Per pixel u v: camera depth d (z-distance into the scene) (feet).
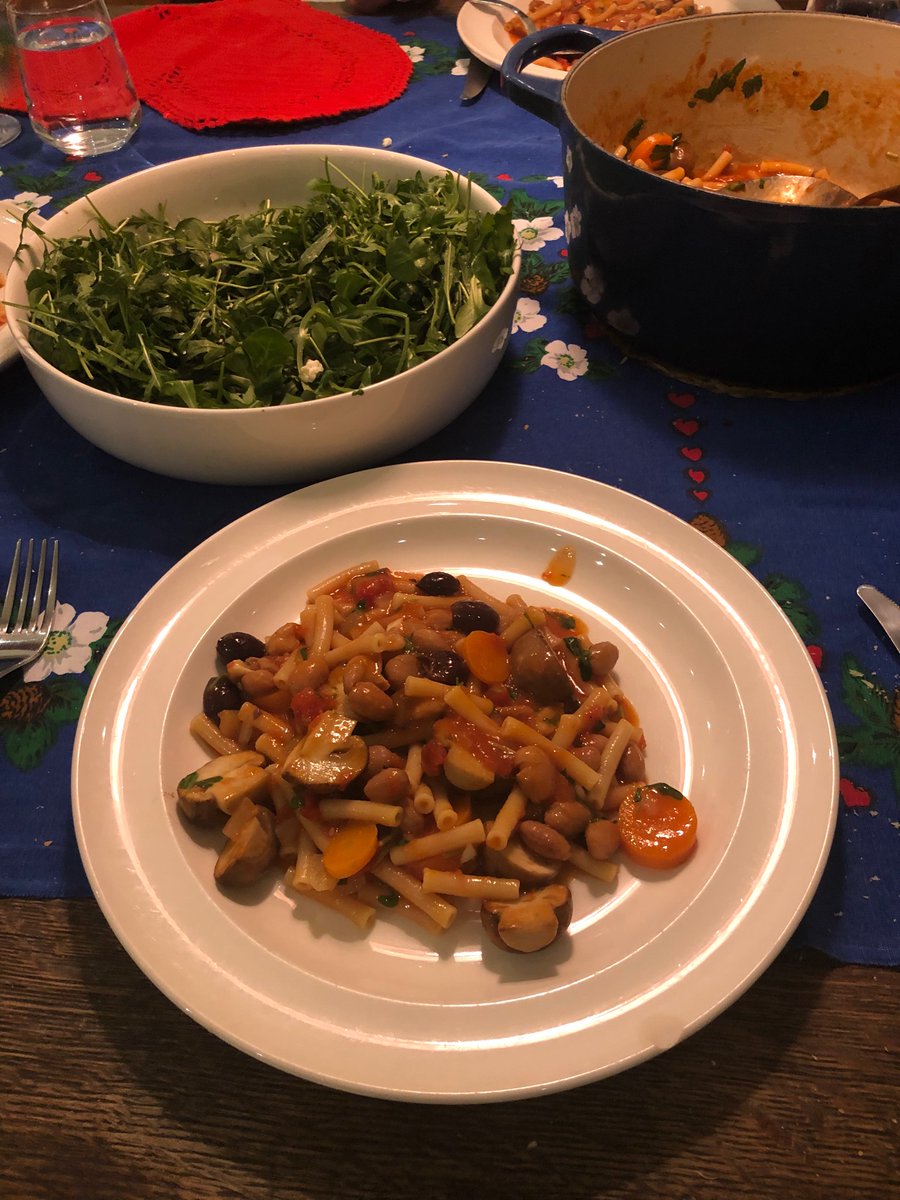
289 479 1.58
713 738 1.24
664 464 1.63
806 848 1.07
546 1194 0.93
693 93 2.11
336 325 1.57
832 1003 1.04
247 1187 0.94
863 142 2.12
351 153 1.96
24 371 1.86
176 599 1.35
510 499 1.48
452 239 1.73
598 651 1.26
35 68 2.38
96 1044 1.03
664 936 1.01
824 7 2.50
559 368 1.83
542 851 1.08
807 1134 0.96
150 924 1.03
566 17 2.81
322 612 1.31
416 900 1.09
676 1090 0.99
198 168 1.97
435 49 2.83
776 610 1.29
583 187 1.60
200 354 1.60
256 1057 0.93
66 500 1.61
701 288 1.55
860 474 1.61
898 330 1.57
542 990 1.01
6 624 1.41
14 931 1.12
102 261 1.73
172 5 3.00
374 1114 0.98
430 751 1.16
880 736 1.26
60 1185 0.94
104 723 1.21
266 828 1.11
